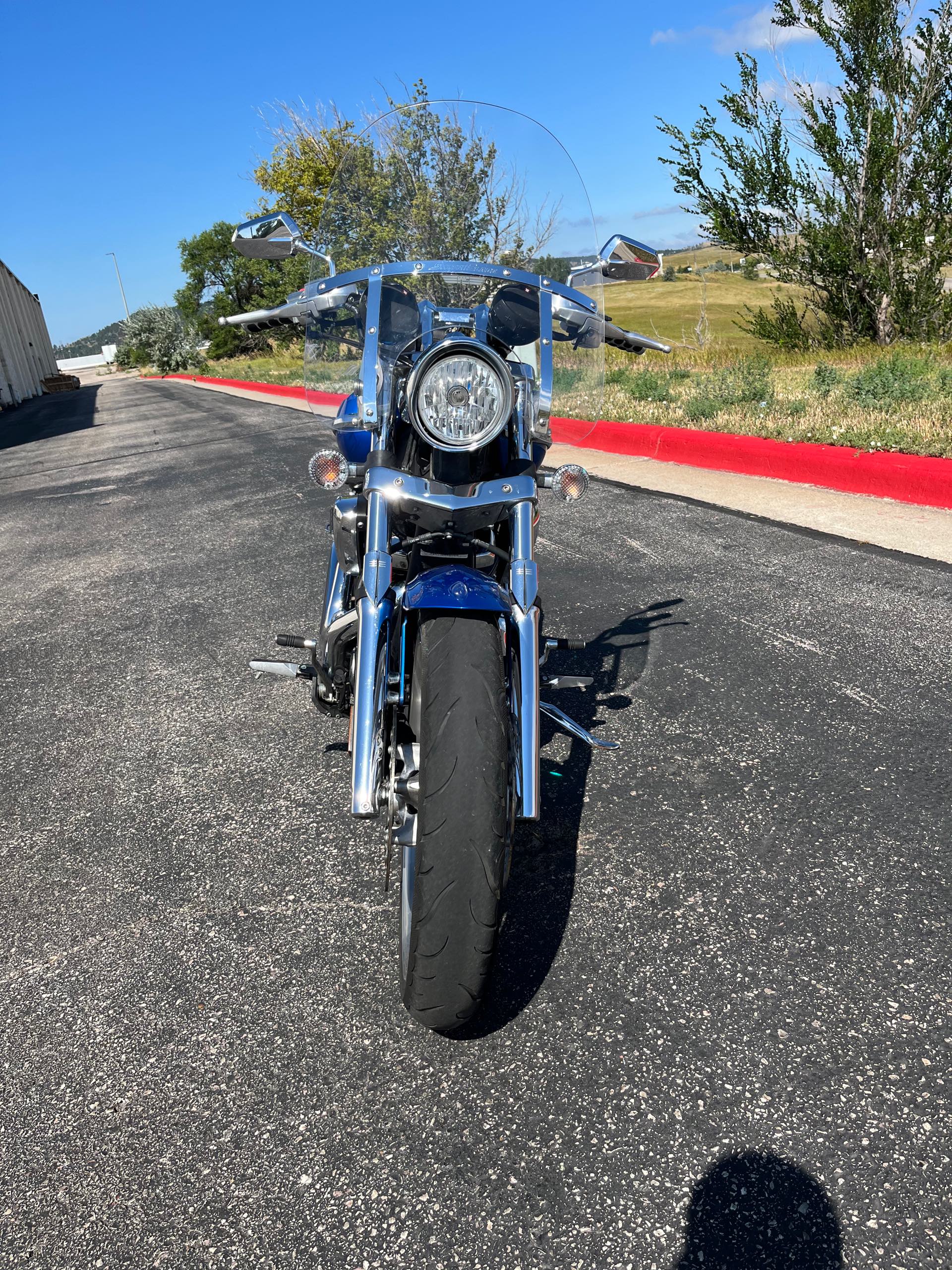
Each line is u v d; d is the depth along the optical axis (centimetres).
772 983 239
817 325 1981
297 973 258
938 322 1761
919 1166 188
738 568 555
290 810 340
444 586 228
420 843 206
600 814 320
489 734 208
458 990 206
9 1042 241
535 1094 212
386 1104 213
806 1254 173
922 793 316
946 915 259
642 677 420
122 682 475
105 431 2050
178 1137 209
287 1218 188
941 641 429
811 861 286
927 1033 221
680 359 1842
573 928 265
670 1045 222
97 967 267
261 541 745
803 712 377
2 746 412
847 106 1739
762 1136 197
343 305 305
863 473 695
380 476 246
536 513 264
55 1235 189
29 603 634
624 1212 184
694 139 1838
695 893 276
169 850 321
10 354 4806
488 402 224
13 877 313
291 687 450
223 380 3703
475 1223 184
